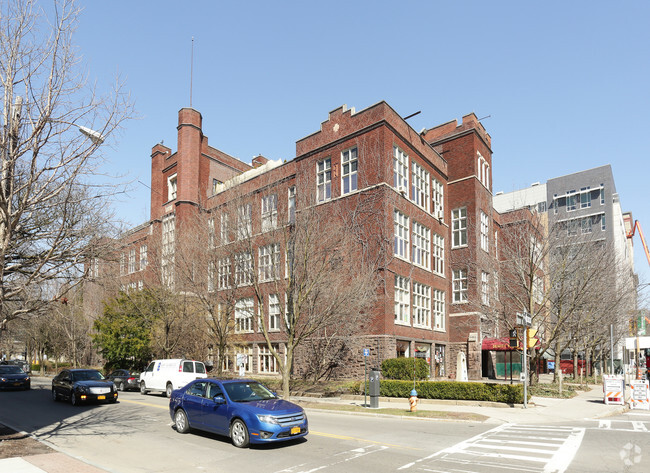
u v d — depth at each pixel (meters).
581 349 38.00
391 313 28.39
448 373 35.06
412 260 31.56
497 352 38.16
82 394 20.62
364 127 30.53
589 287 27.33
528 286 29.17
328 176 32.44
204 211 30.59
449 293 36.50
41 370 52.97
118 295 33.78
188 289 29.06
